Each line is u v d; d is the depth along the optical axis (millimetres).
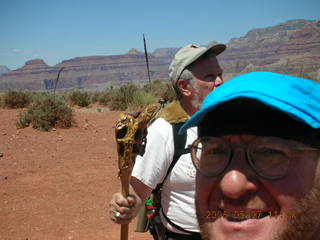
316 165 379
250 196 380
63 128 4523
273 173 369
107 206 2240
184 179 785
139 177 773
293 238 372
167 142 781
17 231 1895
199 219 427
